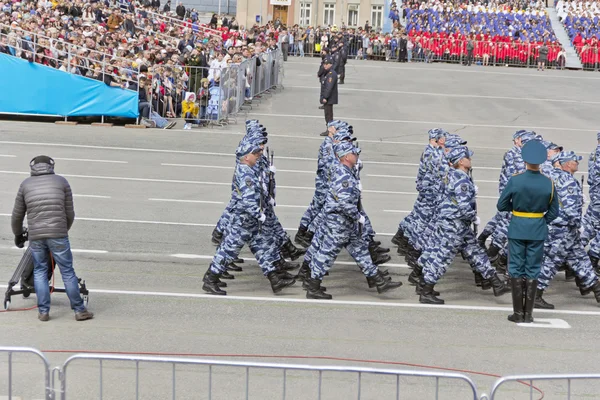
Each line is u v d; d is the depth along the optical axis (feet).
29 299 43.11
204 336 38.45
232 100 112.06
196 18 193.16
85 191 70.13
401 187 79.00
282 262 48.01
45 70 102.68
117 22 136.46
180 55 120.26
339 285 47.62
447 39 199.72
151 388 32.71
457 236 44.39
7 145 88.79
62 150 88.02
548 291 48.21
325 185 53.42
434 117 121.70
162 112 107.34
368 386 33.60
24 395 31.68
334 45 151.12
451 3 223.71
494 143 105.70
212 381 33.58
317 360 35.88
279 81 145.48
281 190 75.05
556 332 40.91
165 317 40.93
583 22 220.43
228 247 44.57
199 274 48.57
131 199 68.18
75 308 39.88
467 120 120.37
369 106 128.36
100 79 103.86
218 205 67.72
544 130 114.93
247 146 43.47
